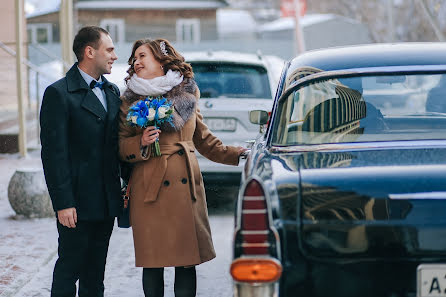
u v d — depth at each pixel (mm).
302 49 44969
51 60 24531
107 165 5027
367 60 4949
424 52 5027
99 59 5043
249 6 78562
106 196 5016
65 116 4910
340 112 4648
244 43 46938
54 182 4871
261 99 9539
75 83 4988
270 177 3824
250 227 3611
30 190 8914
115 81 11711
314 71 4906
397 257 3541
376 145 4293
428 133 4496
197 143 5492
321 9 63000
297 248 3594
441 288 3506
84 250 5109
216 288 6293
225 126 9180
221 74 9781
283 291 3604
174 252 5016
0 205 10023
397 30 46781
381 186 3588
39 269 6887
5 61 17562
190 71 5191
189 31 60250
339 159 3998
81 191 4977
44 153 4895
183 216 5043
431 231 3521
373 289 3553
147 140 4922
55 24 54312
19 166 13812
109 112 5062
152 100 5035
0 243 7805
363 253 3557
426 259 3529
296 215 3607
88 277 5312
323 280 3576
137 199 5086
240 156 5500
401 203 3545
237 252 3627
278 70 11008
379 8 49438
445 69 4781
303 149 4398
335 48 5383
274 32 64875
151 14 60219
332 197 3604
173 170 5059
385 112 4711
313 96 4734
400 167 3732
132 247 7773
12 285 6375
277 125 4727
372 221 3555
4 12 19641
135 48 5191
